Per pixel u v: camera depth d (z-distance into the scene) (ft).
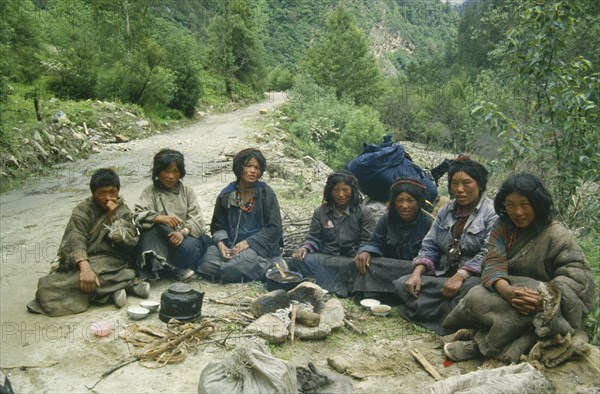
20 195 31.71
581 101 18.39
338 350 11.74
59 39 76.23
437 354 11.56
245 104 124.36
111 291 13.83
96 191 13.94
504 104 41.96
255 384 8.88
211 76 124.88
